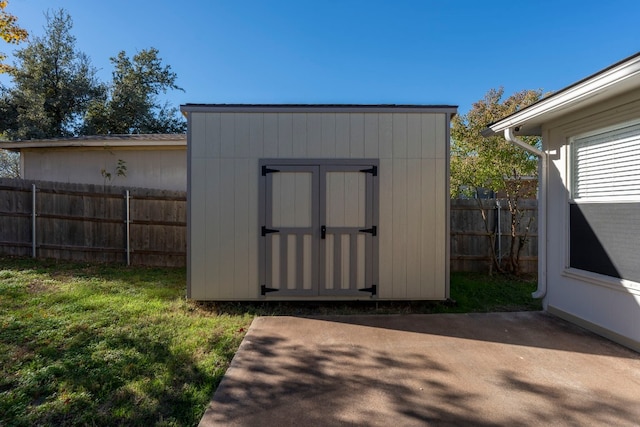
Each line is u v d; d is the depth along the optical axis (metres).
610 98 3.08
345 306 4.38
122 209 6.26
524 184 6.18
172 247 6.39
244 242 4.27
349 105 4.24
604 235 3.27
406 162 4.27
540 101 3.47
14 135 14.01
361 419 2.02
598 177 3.35
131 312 3.77
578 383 2.41
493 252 5.87
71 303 3.94
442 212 4.29
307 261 4.27
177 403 2.17
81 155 8.16
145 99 17.59
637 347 2.93
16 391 2.21
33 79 14.79
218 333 3.32
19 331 3.12
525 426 1.95
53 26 15.52
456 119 6.22
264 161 4.24
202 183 4.24
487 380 2.46
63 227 6.07
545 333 3.38
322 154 4.25
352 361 2.77
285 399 2.22
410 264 4.28
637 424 1.96
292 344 3.11
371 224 4.26
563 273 3.75
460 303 4.45
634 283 2.95
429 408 2.13
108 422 1.97
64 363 2.58
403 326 3.60
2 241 5.84
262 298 4.27
